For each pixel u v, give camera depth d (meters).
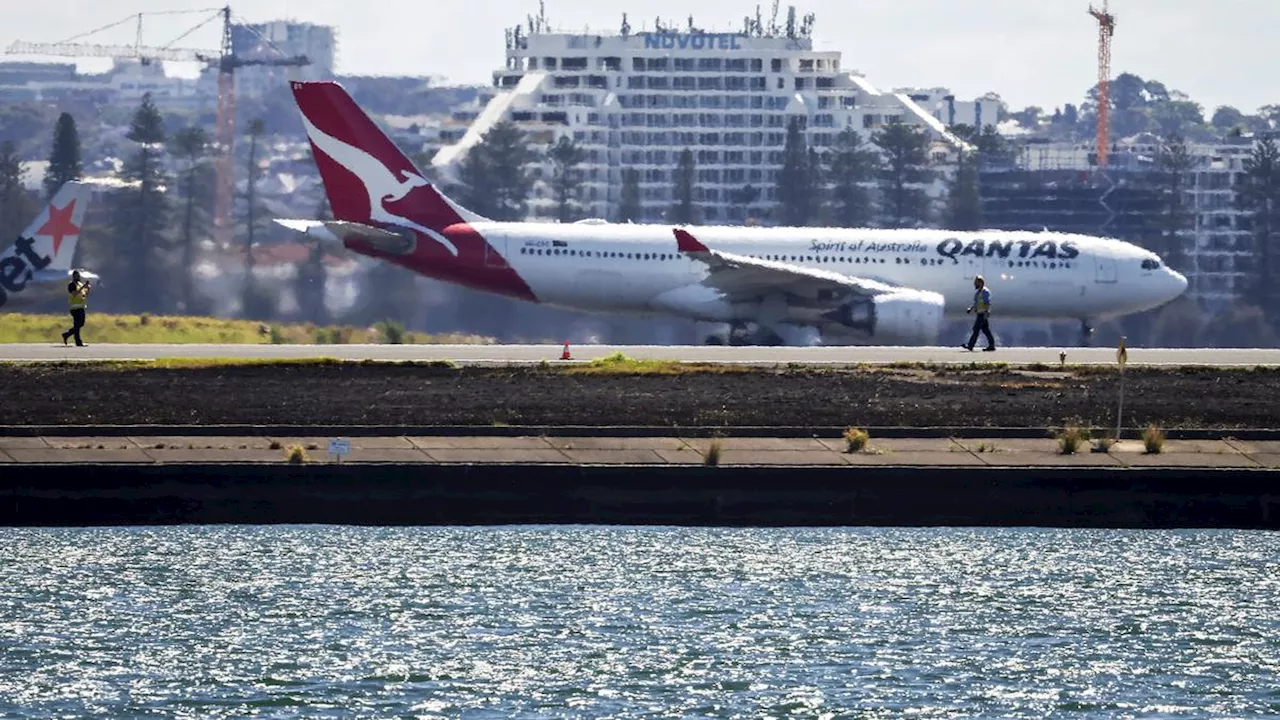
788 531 171.88
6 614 139.88
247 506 170.88
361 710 120.06
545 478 172.38
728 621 140.50
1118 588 151.38
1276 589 151.38
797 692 124.12
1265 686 126.62
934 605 145.88
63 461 171.75
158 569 153.12
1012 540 169.00
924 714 120.44
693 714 119.88
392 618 140.25
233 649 132.00
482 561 158.00
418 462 173.88
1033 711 120.94
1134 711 121.56
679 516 173.62
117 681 124.81
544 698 122.44
